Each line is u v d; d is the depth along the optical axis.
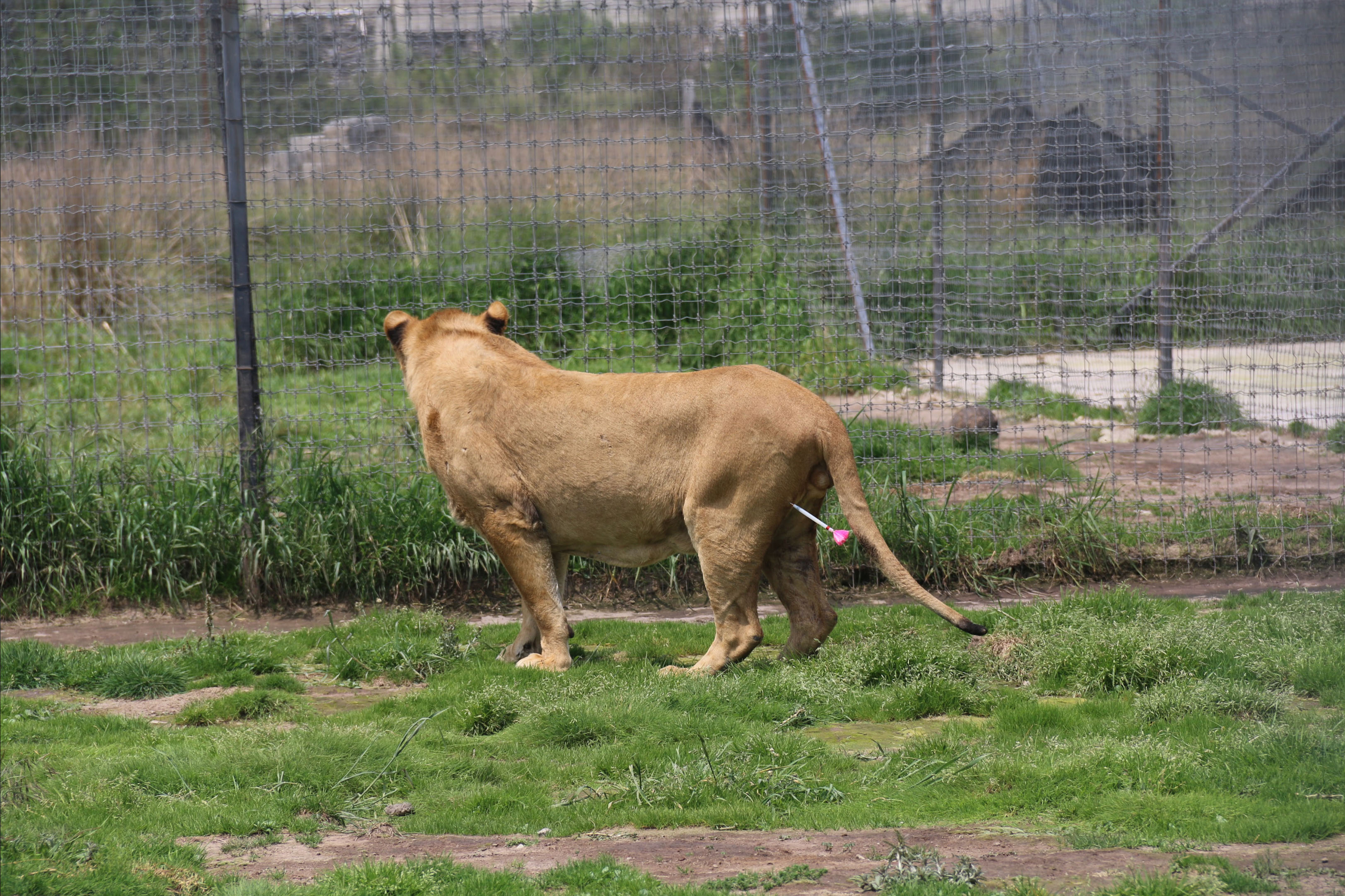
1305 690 11.13
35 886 7.26
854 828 8.43
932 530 16.34
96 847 7.97
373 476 16.78
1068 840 7.95
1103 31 21.20
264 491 16.17
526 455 12.78
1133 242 24.17
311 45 18.14
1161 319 22.94
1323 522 17.28
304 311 19.77
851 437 18.98
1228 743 9.44
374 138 22.67
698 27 19.39
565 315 24.75
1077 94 21.53
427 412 13.23
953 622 11.74
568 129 22.59
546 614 12.98
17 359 17.48
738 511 12.08
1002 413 24.62
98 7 17.86
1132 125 21.75
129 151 19.94
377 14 17.22
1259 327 21.41
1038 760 9.32
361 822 8.95
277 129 19.94
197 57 17.97
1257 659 11.57
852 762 9.68
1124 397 25.16
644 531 12.72
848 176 23.67
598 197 21.33
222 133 16.34
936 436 19.78
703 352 20.16
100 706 12.09
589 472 12.55
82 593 16.00
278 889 7.28
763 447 11.94
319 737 10.22
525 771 9.84
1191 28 19.94
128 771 9.70
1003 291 26.44
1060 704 11.24
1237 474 19.94
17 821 8.55
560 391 12.78
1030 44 18.77
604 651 13.74
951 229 26.08
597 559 13.38
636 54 18.98
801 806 8.88
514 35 18.61
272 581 16.00
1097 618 13.40
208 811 8.91
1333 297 20.36
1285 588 15.68
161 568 15.99
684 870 7.61
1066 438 22.97
